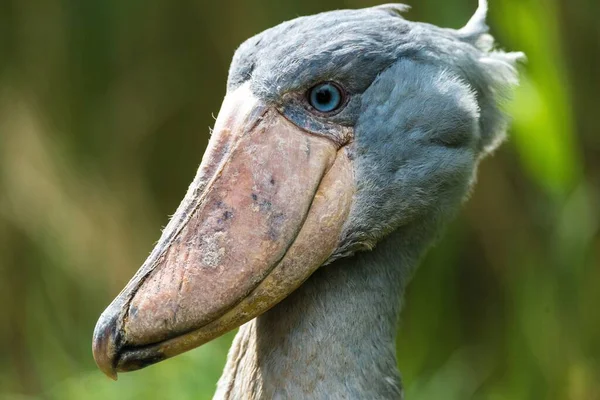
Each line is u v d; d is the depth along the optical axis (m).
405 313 12.51
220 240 5.36
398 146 5.68
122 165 13.54
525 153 10.25
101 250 13.12
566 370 11.66
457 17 10.89
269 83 5.52
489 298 13.10
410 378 11.65
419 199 5.80
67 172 13.37
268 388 5.61
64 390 11.09
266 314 5.78
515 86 6.45
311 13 12.70
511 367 11.85
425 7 11.39
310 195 5.52
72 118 13.45
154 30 13.38
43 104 13.50
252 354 5.77
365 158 5.64
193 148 13.71
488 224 12.73
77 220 13.16
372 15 5.78
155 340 5.29
